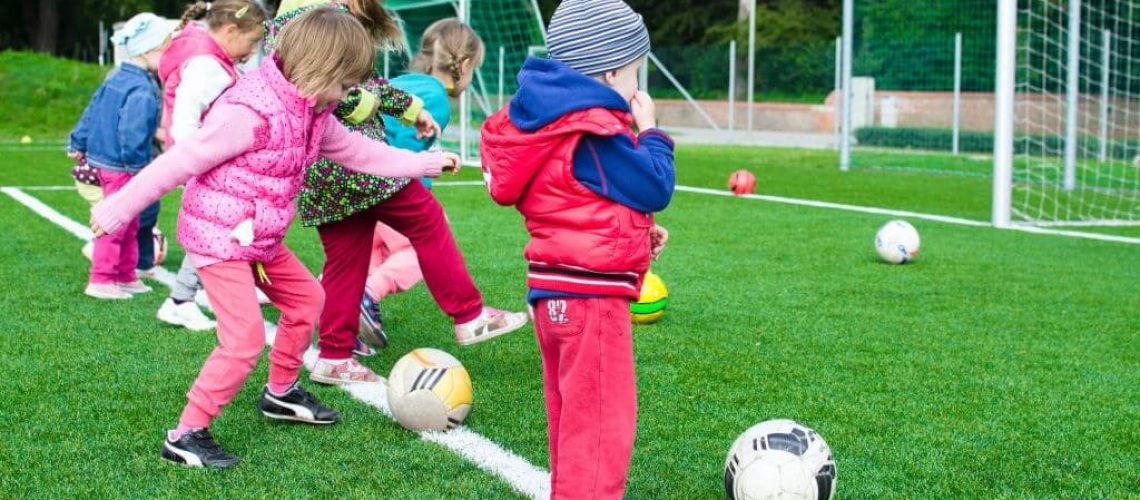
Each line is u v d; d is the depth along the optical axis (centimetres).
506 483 328
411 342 516
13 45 4194
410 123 435
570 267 271
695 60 3200
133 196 320
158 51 603
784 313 585
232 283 343
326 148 364
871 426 391
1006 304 619
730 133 2573
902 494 324
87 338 511
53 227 898
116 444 360
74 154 633
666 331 538
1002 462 355
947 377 459
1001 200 998
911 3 2675
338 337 435
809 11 3934
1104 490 331
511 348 501
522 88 272
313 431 377
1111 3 2334
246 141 329
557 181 267
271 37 423
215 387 343
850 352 500
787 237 896
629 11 282
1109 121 2256
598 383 274
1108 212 1211
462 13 1622
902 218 1050
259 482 327
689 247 831
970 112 2622
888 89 2708
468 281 457
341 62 332
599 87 266
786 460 298
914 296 640
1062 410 414
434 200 446
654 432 379
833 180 1517
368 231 436
